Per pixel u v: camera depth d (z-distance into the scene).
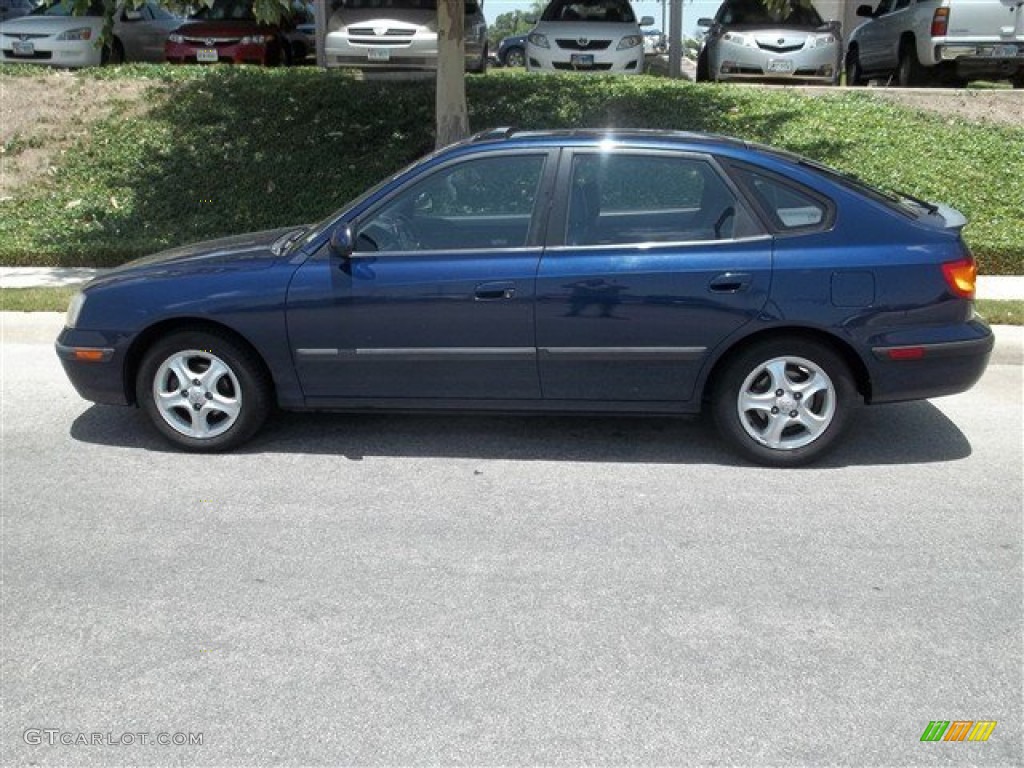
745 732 3.35
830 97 13.55
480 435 6.11
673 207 5.46
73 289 9.09
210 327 5.67
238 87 13.73
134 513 5.05
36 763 3.21
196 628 4.00
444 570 4.45
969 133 12.45
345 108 13.12
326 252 5.53
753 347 5.43
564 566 4.48
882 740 3.31
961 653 3.80
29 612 4.12
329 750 3.27
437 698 3.53
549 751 3.26
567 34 16.25
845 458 5.74
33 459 5.77
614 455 5.79
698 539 4.74
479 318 5.42
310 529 4.86
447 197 5.57
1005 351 7.52
